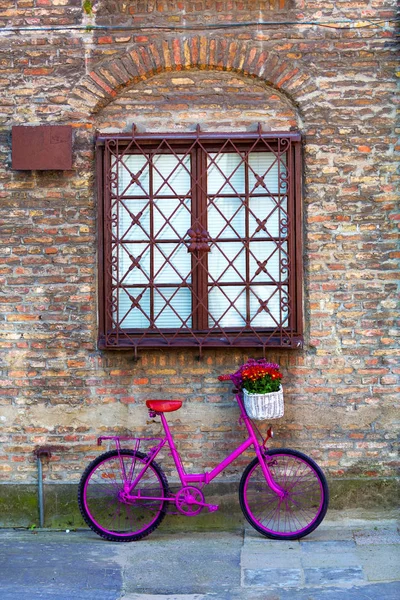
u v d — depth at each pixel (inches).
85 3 251.9
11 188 253.6
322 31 250.5
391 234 251.1
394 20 249.4
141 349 254.2
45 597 202.2
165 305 254.2
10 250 253.8
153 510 245.3
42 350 254.7
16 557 230.1
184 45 250.8
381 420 252.8
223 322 254.2
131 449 252.1
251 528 253.6
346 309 252.4
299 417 253.4
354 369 252.8
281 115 253.0
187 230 253.9
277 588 206.2
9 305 254.1
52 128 250.2
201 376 253.9
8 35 253.0
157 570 219.6
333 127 251.0
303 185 253.6
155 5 251.4
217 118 253.3
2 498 255.3
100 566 222.8
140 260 254.5
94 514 251.9
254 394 233.9
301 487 249.6
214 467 254.1
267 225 253.8
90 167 253.1
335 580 209.6
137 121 253.9
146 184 254.2
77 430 255.4
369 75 250.7
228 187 253.4
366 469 253.3
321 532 248.7
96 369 254.7
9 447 255.4
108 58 252.7
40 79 253.0
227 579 212.8
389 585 205.5
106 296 253.1
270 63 250.2
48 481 255.1
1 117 253.4
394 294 251.8
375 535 243.9
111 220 252.8
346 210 251.4
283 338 251.1
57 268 253.6
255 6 250.8
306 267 252.8
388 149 250.8
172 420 254.8
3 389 255.1
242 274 254.2
